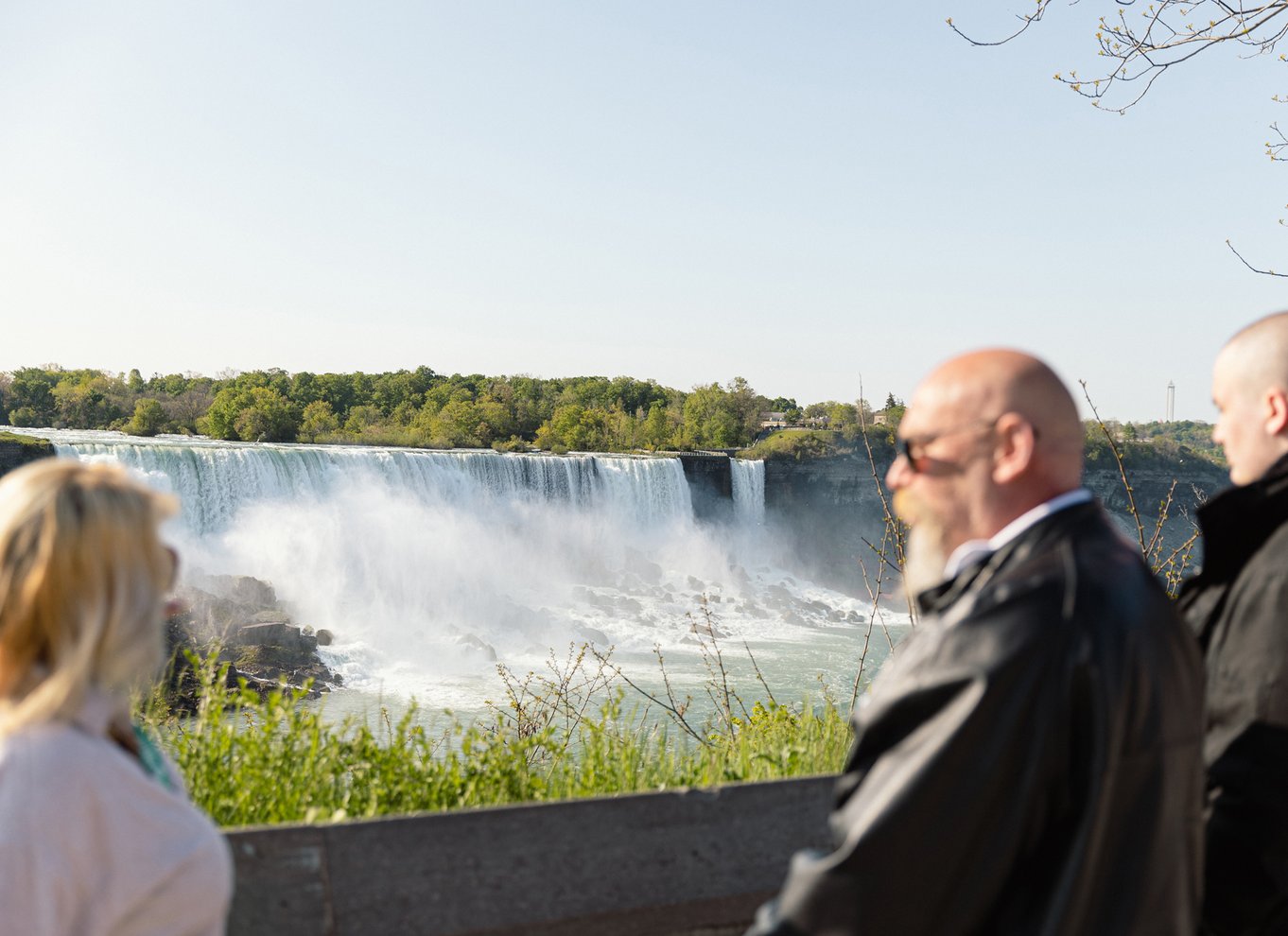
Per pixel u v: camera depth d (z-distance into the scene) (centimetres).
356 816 289
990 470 153
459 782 311
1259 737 172
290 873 207
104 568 133
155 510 143
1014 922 130
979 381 155
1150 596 141
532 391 11694
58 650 129
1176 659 138
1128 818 132
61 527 131
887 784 132
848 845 129
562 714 504
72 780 125
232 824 273
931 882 128
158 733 322
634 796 233
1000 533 152
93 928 126
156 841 131
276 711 298
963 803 128
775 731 454
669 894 232
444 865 216
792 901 134
